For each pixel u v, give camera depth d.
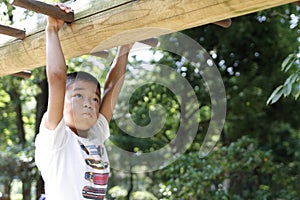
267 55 7.48
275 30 7.41
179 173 6.18
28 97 7.54
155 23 2.22
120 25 2.32
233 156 6.24
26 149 6.50
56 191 2.31
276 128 8.10
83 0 2.47
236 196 6.34
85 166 2.36
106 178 2.46
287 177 6.66
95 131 2.57
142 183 7.80
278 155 8.05
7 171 6.37
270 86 7.46
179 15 2.13
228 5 1.99
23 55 2.82
